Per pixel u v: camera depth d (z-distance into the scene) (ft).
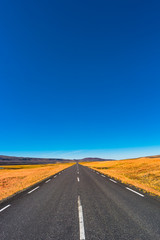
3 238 13.01
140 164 111.45
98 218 16.99
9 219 17.34
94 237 12.76
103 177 57.67
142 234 13.15
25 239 12.76
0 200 26.55
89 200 24.97
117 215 17.79
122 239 12.35
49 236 13.16
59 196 28.63
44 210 20.40
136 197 26.04
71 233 13.61
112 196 27.14
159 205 21.40
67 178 58.34
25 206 22.48
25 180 60.95
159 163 95.96
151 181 43.83
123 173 71.87
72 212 19.33
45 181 51.55
